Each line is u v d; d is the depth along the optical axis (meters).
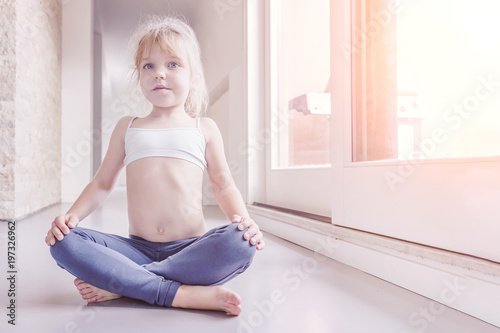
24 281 1.06
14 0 2.47
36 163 3.03
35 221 2.45
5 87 2.46
